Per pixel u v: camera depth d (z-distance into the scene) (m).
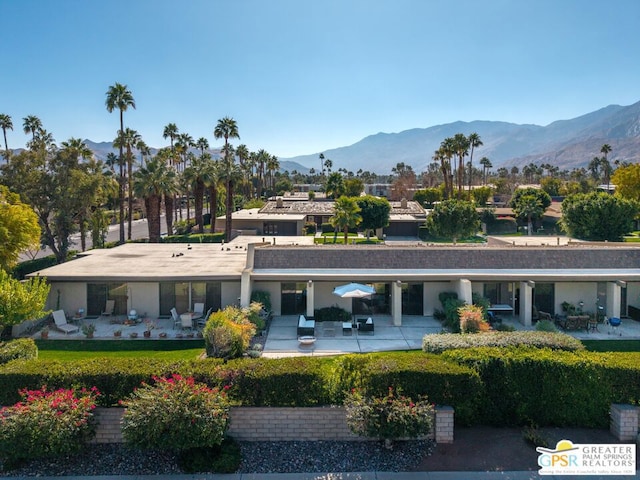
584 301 26.50
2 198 29.86
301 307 27.09
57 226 40.16
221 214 81.75
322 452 11.95
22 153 39.16
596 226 46.03
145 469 11.24
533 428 12.79
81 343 22.19
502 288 26.72
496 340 15.06
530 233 72.38
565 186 126.19
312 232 72.06
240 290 26.31
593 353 13.56
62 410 11.49
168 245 39.88
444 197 99.88
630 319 26.33
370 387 12.28
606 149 155.75
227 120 73.88
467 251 26.86
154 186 48.41
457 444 12.16
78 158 41.81
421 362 13.00
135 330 24.16
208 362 13.31
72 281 25.81
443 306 26.02
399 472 11.07
